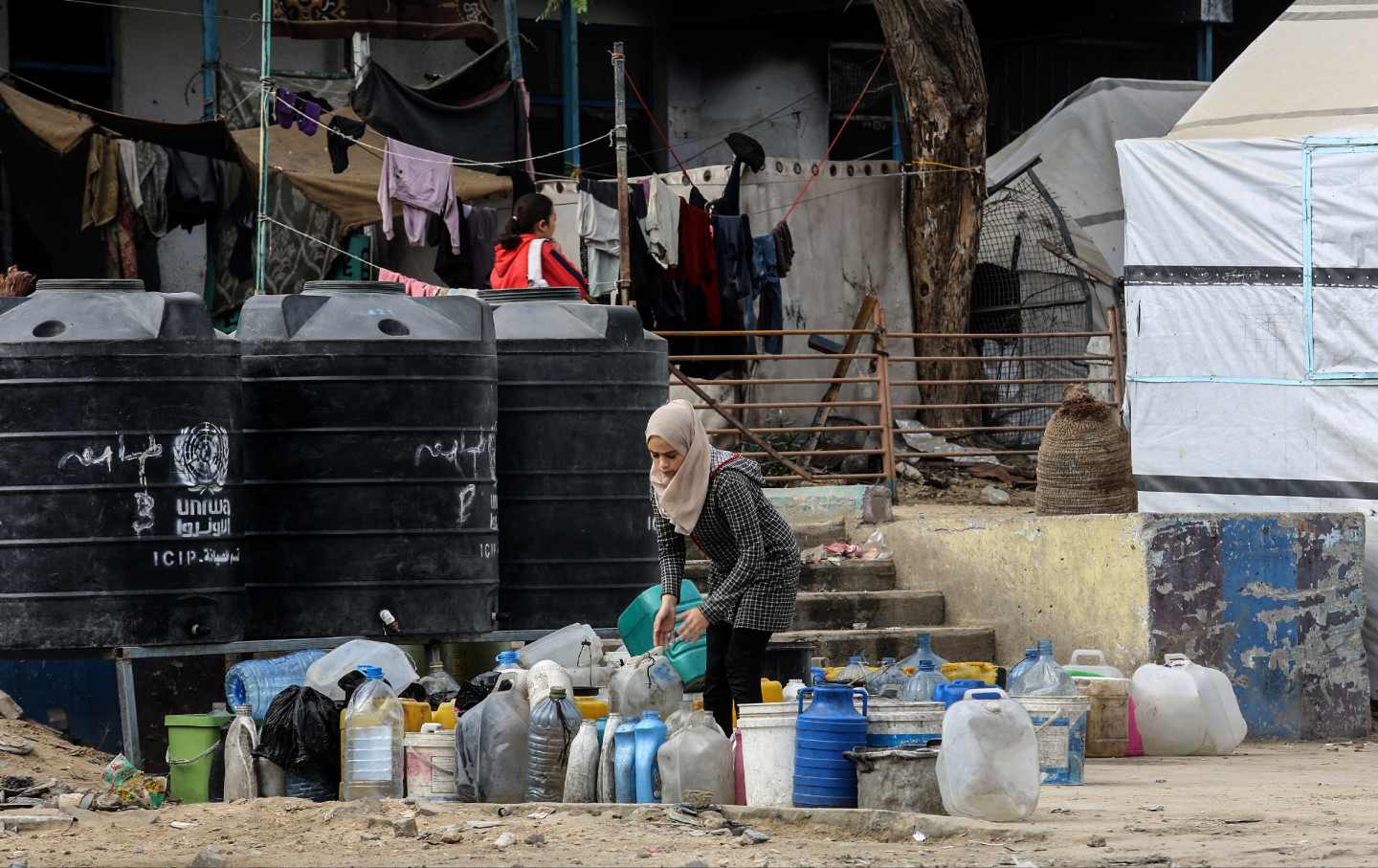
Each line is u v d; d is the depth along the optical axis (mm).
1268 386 26312
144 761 19828
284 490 19969
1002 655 26344
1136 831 13938
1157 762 20703
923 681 18406
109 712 20469
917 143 41094
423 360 20203
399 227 38125
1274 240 26234
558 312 22359
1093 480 29422
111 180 34125
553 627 21828
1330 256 25703
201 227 41844
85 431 18703
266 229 32062
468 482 20453
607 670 20125
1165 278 27312
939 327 41031
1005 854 12680
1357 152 25469
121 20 42344
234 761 16906
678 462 16406
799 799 14594
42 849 13656
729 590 16406
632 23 49625
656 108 50031
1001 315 42875
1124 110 45156
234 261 36625
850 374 40281
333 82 37906
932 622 27531
